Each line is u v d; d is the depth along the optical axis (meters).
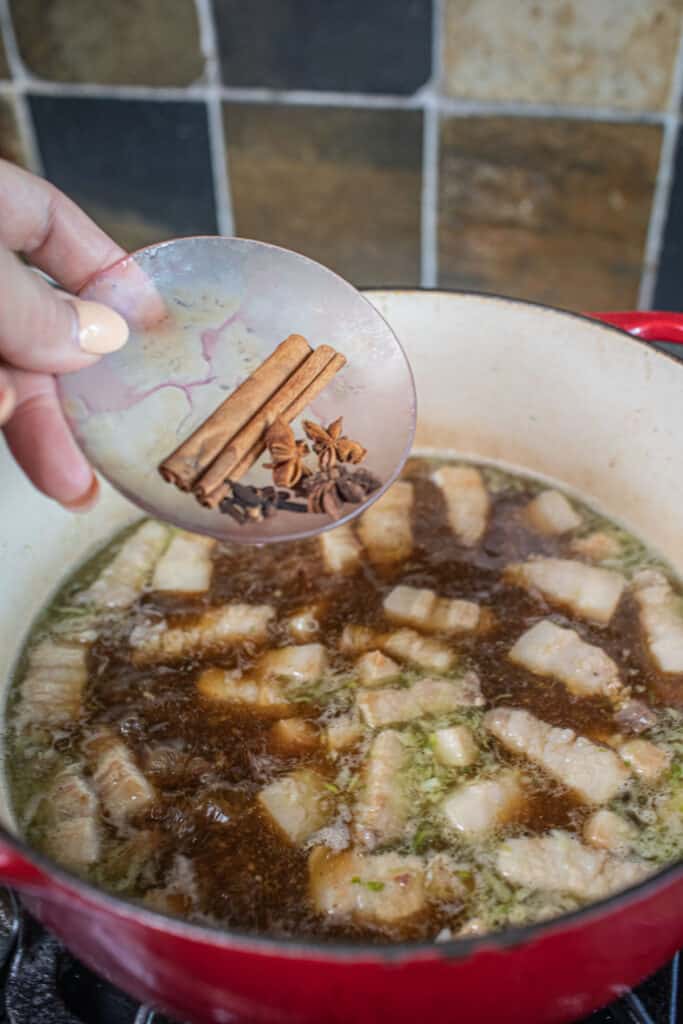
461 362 0.51
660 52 0.59
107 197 0.72
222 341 0.44
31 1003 0.40
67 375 0.41
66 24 0.66
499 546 0.49
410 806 0.41
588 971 0.31
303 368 0.44
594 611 0.46
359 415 0.44
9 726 0.44
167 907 0.38
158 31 0.65
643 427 0.49
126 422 0.42
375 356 0.44
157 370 0.43
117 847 0.40
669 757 0.42
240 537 0.41
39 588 0.48
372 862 0.39
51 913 0.33
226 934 0.28
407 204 0.68
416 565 0.49
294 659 0.44
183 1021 0.37
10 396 0.34
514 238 0.67
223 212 0.71
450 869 0.39
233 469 0.42
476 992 0.29
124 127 0.69
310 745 0.42
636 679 0.45
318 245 0.71
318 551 0.49
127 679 0.45
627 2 0.58
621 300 0.68
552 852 0.39
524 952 0.28
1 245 0.37
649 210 0.64
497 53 0.62
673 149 0.62
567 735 0.42
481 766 0.42
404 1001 0.29
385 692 0.43
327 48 0.64
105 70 0.67
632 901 0.29
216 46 0.65
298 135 0.67
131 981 0.34
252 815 0.41
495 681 0.44
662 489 0.49
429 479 0.52
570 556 0.49
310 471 0.43
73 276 0.45
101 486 0.50
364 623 0.46
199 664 0.45
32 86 0.69
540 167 0.64
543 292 0.69
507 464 0.53
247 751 0.42
